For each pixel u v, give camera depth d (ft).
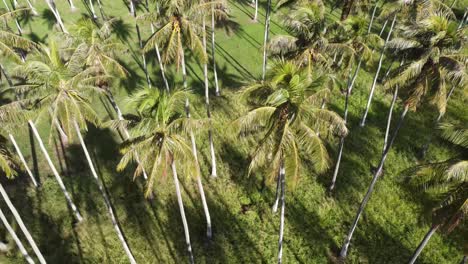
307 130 48.47
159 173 51.70
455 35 54.65
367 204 79.05
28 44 71.00
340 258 69.87
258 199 80.79
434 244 71.46
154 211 78.89
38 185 84.89
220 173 86.38
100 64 72.08
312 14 66.33
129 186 84.02
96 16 140.36
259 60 123.13
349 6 85.97
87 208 79.77
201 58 69.72
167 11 65.87
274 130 49.44
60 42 103.19
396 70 59.21
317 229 74.84
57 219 77.41
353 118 100.63
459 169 41.88
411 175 46.70
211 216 77.66
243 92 52.44
